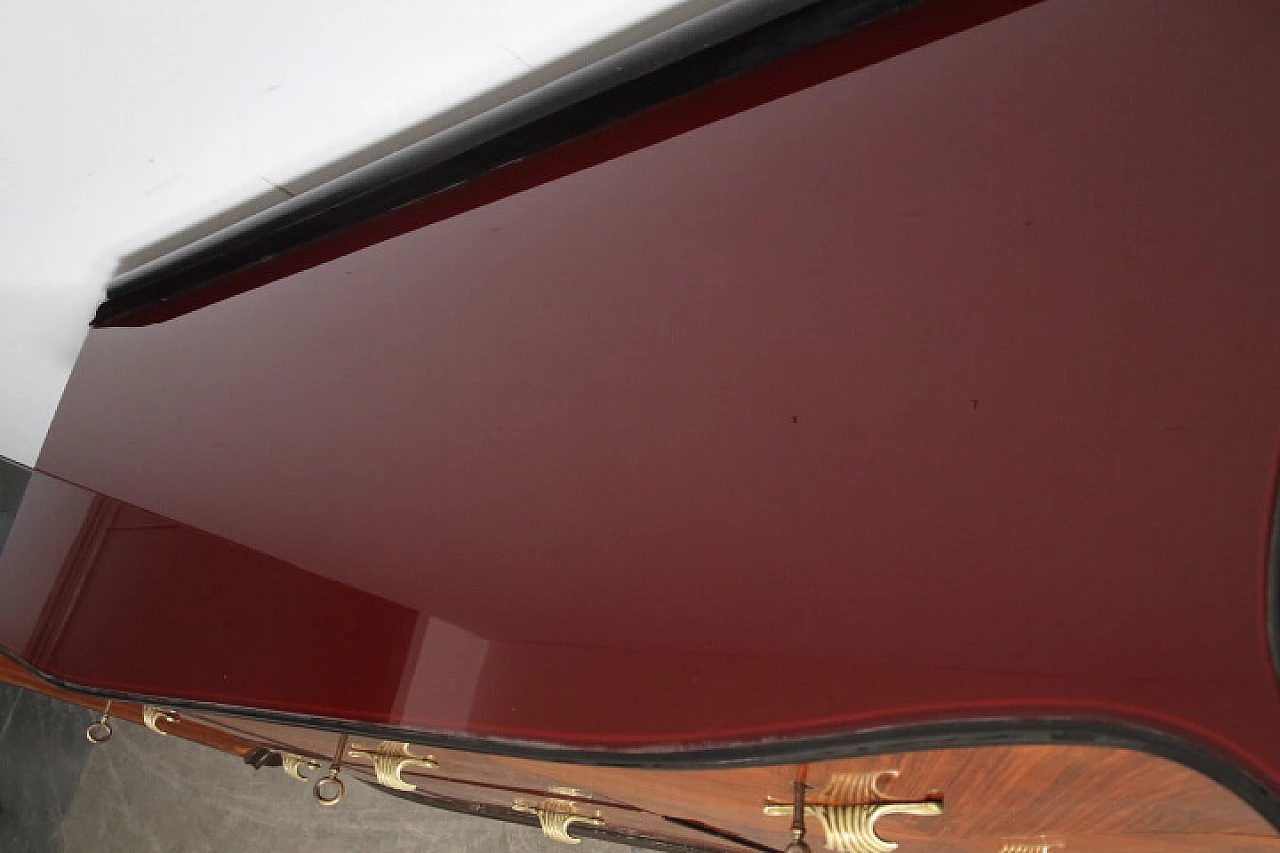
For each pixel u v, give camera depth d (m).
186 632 0.87
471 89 0.77
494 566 0.67
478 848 2.67
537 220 0.75
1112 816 0.60
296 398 0.86
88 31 0.77
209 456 0.92
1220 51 0.47
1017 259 0.50
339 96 0.80
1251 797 0.39
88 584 0.99
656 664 0.56
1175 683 0.40
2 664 1.47
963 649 0.46
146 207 0.98
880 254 0.56
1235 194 0.45
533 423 0.68
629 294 0.67
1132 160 0.48
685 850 1.45
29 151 0.92
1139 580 0.42
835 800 0.64
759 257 0.61
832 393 0.54
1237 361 0.43
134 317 1.08
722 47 0.68
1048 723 0.43
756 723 0.51
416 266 0.82
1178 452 0.43
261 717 0.77
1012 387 0.48
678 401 0.61
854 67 0.61
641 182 0.69
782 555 0.53
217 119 0.84
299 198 0.92
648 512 0.60
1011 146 0.53
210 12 0.73
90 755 2.84
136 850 2.77
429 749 0.96
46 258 1.08
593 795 1.05
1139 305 0.46
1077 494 0.45
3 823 2.64
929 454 0.50
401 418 0.77
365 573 0.74
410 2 0.70
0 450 1.70
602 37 0.71
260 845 2.75
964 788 0.58
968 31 0.57
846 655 0.49
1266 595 0.39
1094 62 0.51
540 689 0.61
